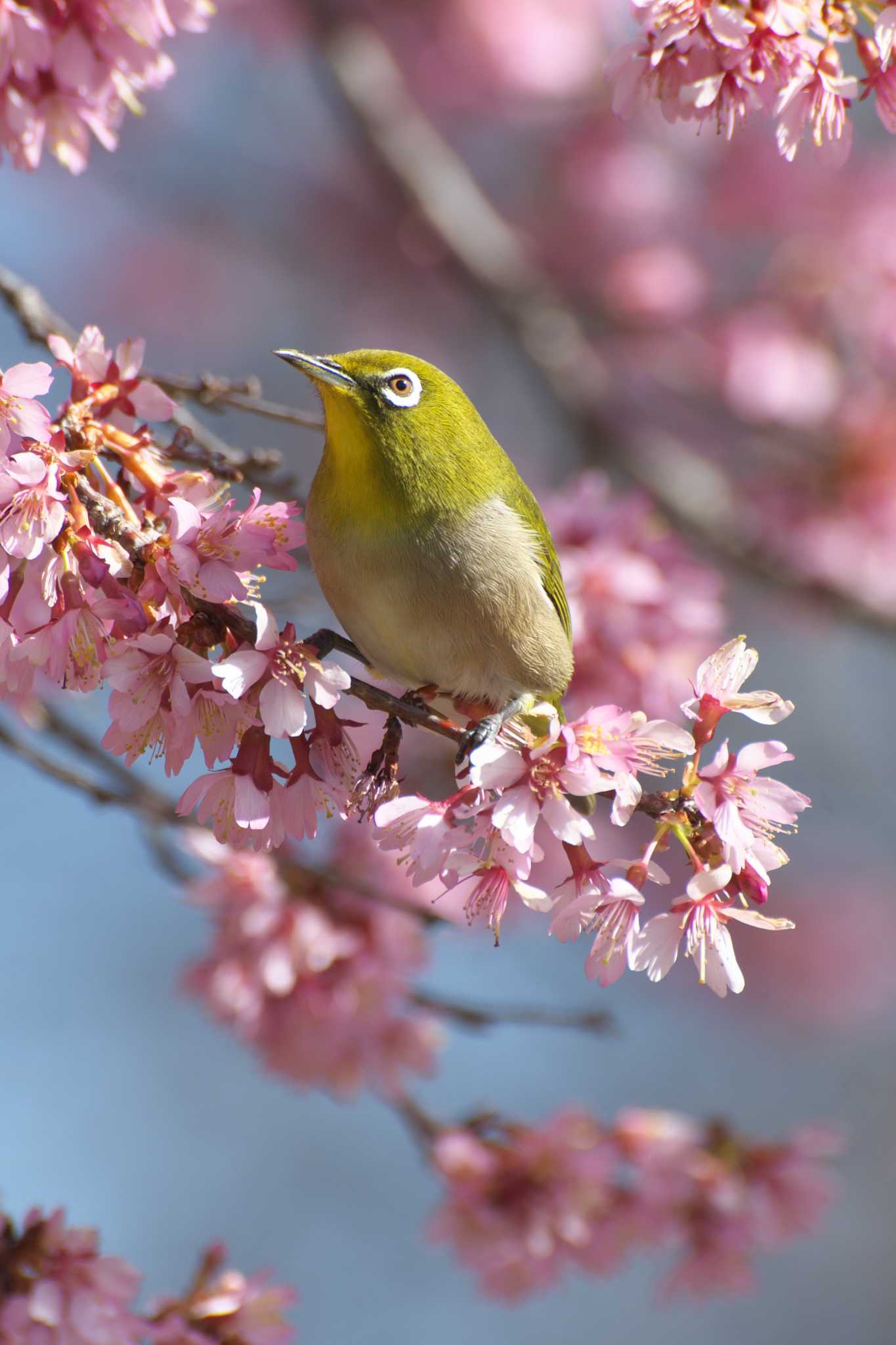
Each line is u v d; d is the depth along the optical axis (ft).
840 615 46.96
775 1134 59.77
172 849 32.55
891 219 48.19
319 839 33.68
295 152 62.95
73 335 25.70
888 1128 61.00
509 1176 31.04
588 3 56.24
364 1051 33.17
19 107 22.16
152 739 18.86
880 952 60.75
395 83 55.62
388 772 19.54
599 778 18.45
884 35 19.15
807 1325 59.11
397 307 61.67
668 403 52.85
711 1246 31.68
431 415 24.66
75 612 18.16
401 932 33.22
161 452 21.49
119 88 22.53
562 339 53.36
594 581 32.86
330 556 24.72
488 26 55.26
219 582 18.40
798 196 48.78
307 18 56.80
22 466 17.85
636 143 55.31
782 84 19.13
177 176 61.82
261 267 61.72
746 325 47.06
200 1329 22.86
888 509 46.37
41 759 29.53
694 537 48.96
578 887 18.75
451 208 54.85
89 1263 21.95
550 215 55.57
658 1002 62.34
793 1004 60.90
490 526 24.72
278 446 59.11
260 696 18.20
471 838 18.75
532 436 60.64
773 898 61.26
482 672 25.13
